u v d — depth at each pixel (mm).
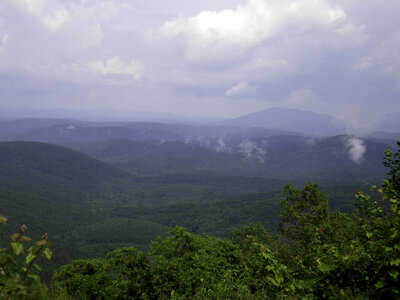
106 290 11344
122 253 13711
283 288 4129
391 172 4852
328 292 3715
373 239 4332
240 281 7570
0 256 2982
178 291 10312
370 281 3551
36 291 7137
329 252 4934
